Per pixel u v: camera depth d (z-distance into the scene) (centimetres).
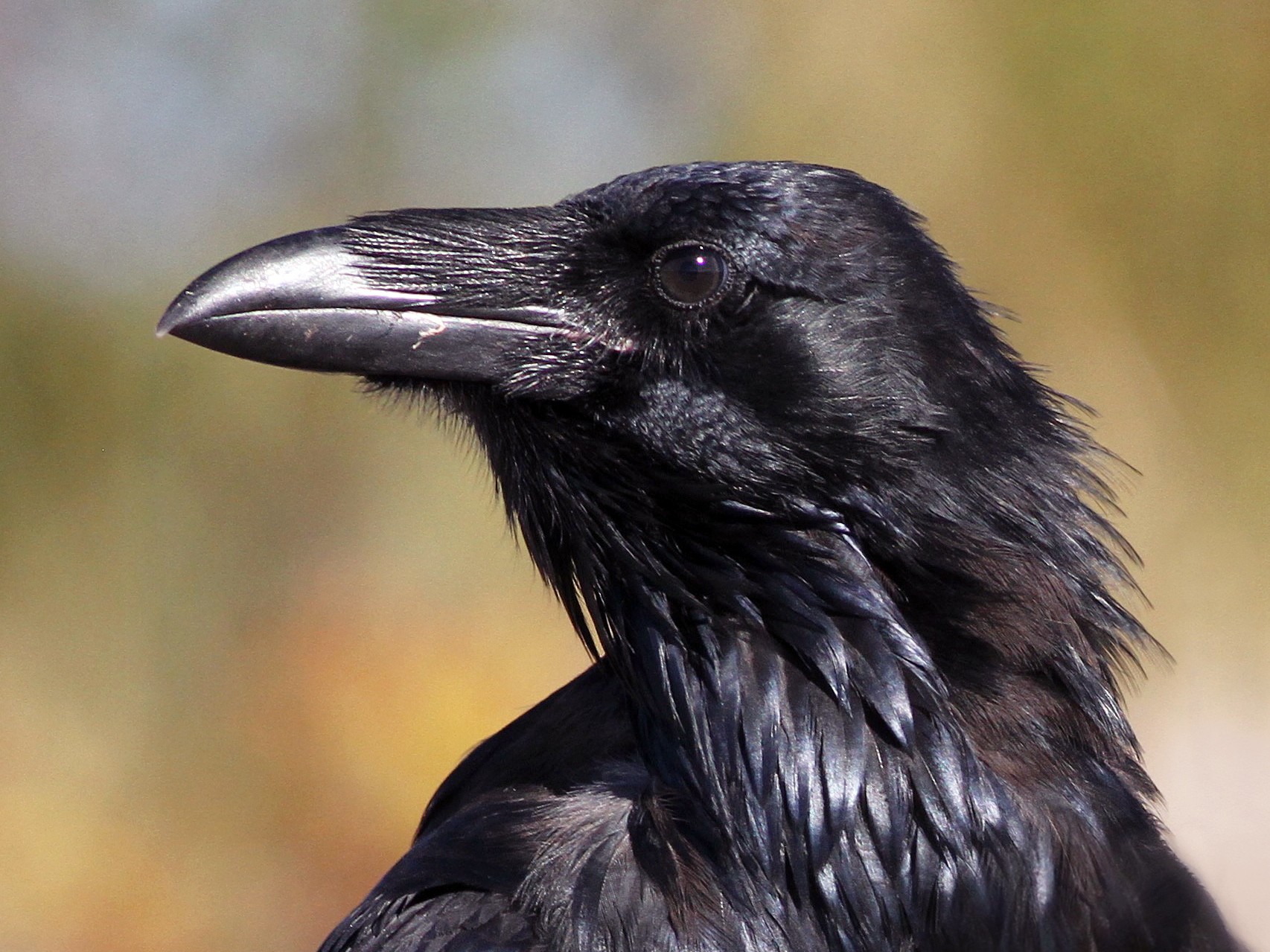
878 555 489
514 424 524
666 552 505
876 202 504
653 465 504
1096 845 471
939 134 1608
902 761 470
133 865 1426
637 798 493
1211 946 483
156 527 1620
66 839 1429
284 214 1759
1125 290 1569
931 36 1608
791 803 471
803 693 480
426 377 522
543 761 520
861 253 493
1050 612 487
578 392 508
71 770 1477
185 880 1421
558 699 544
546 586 577
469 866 477
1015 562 486
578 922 458
